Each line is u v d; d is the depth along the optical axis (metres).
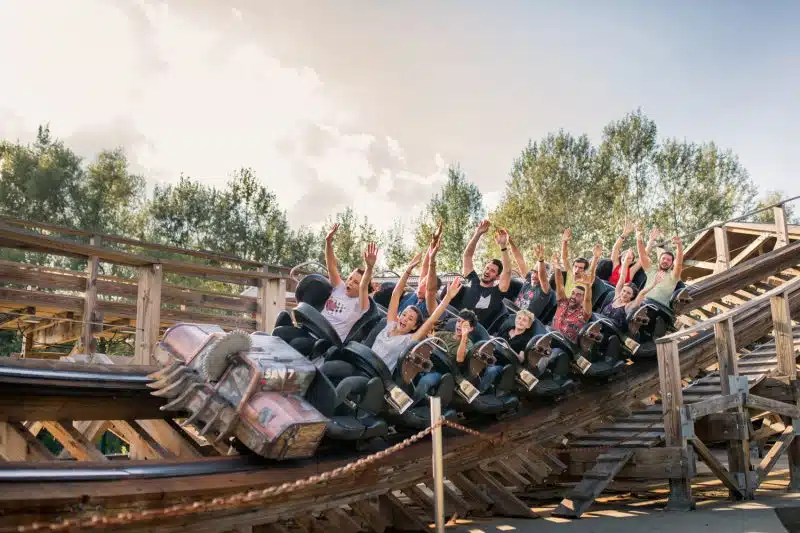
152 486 5.23
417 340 7.61
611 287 11.70
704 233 18.70
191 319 12.05
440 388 7.98
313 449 6.52
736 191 43.22
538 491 10.57
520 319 9.34
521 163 41.94
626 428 10.22
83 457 6.45
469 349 8.31
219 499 4.13
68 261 28.89
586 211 40.91
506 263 9.80
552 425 10.03
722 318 9.98
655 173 43.56
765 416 11.17
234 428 6.34
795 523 8.09
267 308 12.75
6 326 13.72
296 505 6.52
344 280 8.09
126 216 35.06
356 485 7.21
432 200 42.78
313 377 6.89
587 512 9.10
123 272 31.91
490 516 8.87
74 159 32.78
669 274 11.46
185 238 35.84
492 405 8.64
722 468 9.55
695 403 9.40
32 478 4.78
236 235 36.16
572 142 42.06
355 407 7.24
